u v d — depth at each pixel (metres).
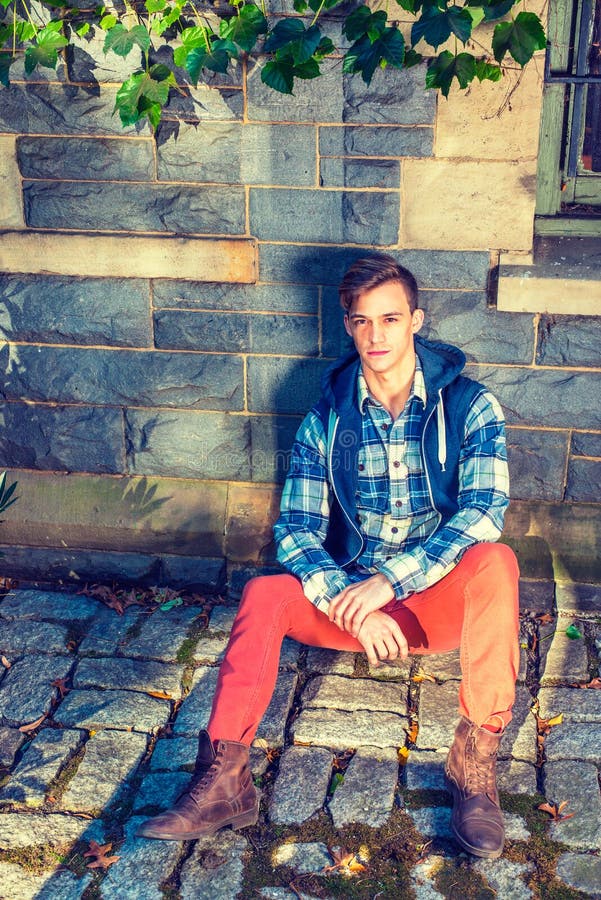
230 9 3.02
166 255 3.29
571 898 2.28
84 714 2.96
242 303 3.33
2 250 3.38
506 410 3.34
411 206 3.14
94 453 3.61
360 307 2.69
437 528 2.86
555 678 3.09
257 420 3.47
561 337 3.21
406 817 2.54
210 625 3.42
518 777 2.67
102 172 3.24
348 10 2.97
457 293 3.23
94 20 3.07
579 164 3.22
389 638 2.54
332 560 2.72
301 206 3.20
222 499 3.56
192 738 2.85
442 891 2.31
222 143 3.15
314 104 3.07
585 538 3.39
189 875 2.37
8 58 3.03
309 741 2.83
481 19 2.88
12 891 2.32
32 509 3.63
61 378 3.53
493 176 3.08
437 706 2.96
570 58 3.10
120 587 3.67
